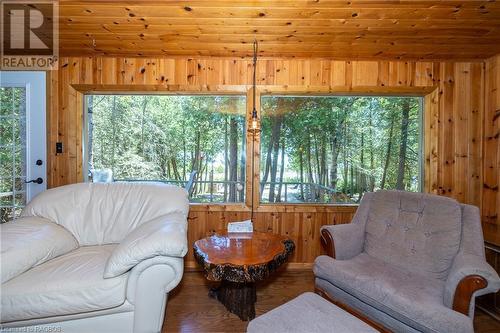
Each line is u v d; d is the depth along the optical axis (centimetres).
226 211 250
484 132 247
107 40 218
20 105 243
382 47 227
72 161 246
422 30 202
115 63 246
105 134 264
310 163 262
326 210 250
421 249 162
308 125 261
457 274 123
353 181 264
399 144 264
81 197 184
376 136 264
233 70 248
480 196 249
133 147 266
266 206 250
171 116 264
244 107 258
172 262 134
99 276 131
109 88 245
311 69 249
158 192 189
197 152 265
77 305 125
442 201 165
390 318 132
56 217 173
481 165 249
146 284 132
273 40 217
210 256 152
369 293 140
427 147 252
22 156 244
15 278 126
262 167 259
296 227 251
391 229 179
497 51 231
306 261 251
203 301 189
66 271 134
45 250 142
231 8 178
